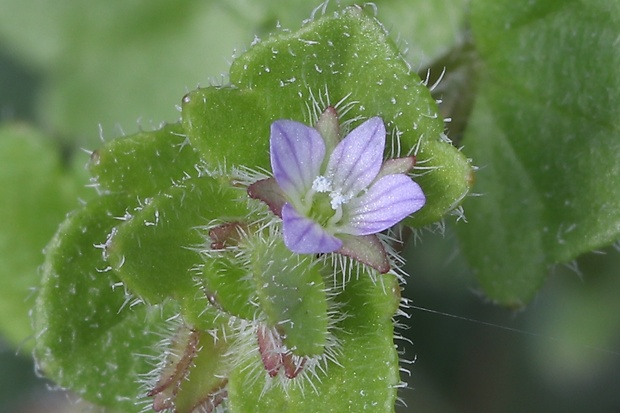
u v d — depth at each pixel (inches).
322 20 3.2
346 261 3.2
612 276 4.1
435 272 4.1
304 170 3.2
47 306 3.4
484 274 3.7
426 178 3.2
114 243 3.2
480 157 3.7
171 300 3.4
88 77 4.3
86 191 4.1
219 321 3.2
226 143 3.3
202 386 3.2
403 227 3.3
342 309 3.2
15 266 4.0
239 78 3.2
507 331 4.2
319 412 3.2
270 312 3.1
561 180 3.6
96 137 4.2
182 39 4.2
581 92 3.6
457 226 3.7
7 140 4.1
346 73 3.3
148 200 3.3
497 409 4.1
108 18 4.3
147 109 4.2
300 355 3.2
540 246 3.6
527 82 3.6
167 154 3.4
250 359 3.2
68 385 3.4
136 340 3.4
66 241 3.4
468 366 4.1
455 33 3.8
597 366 4.1
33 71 4.4
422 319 4.1
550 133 3.6
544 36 3.6
